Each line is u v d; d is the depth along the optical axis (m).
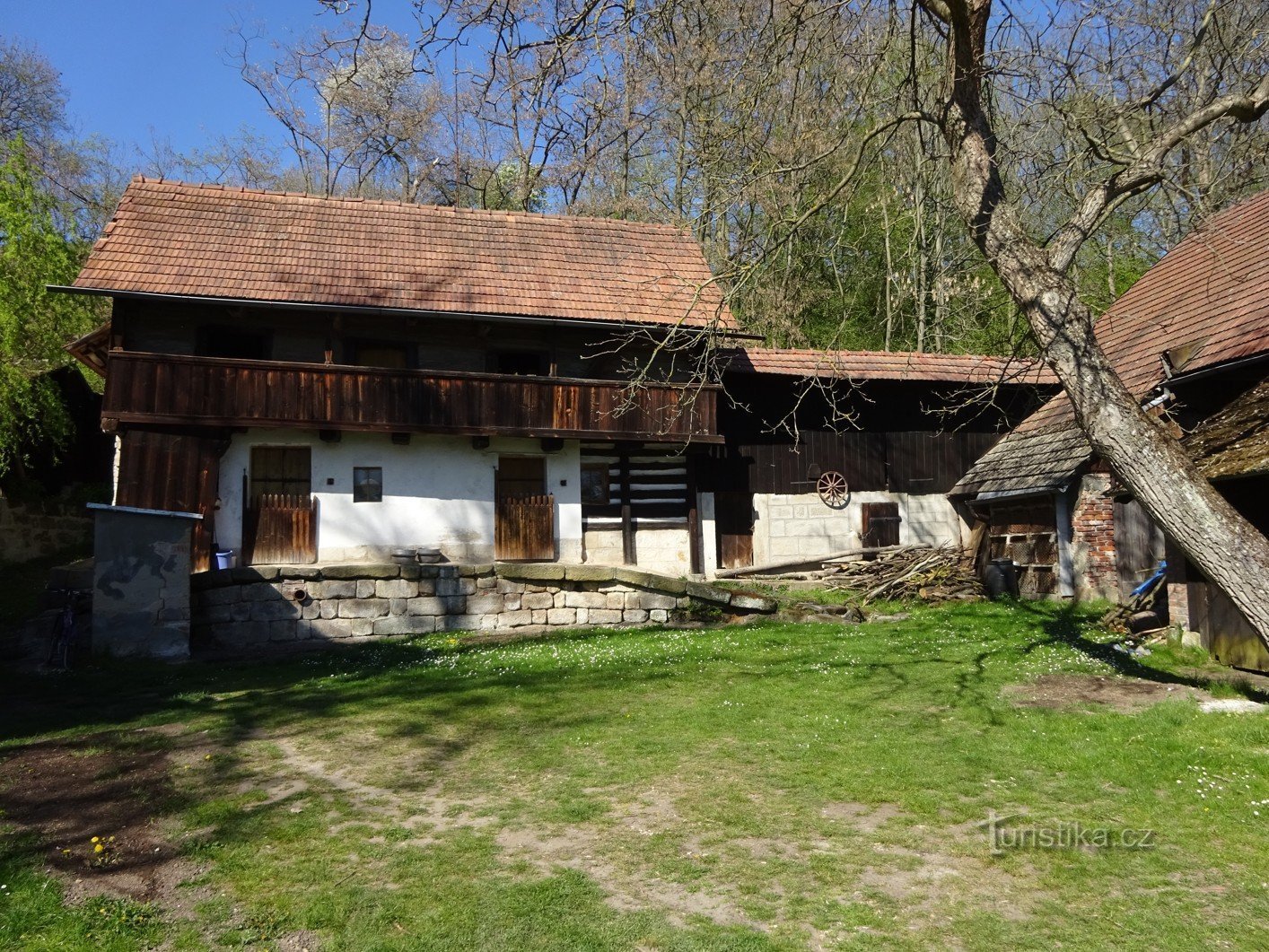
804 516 22.91
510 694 11.34
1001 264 8.91
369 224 22.06
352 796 7.66
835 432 23.28
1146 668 11.86
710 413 21.59
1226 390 15.48
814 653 13.61
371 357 21.05
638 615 17.94
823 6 9.39
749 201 10.36
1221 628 12.14
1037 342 8.98
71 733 9.70
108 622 14.18
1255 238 17.83
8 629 17.20
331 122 29.00
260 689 12.09
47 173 32.09
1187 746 8.22
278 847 6.56
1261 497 12.13
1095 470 18.28
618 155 16.39
